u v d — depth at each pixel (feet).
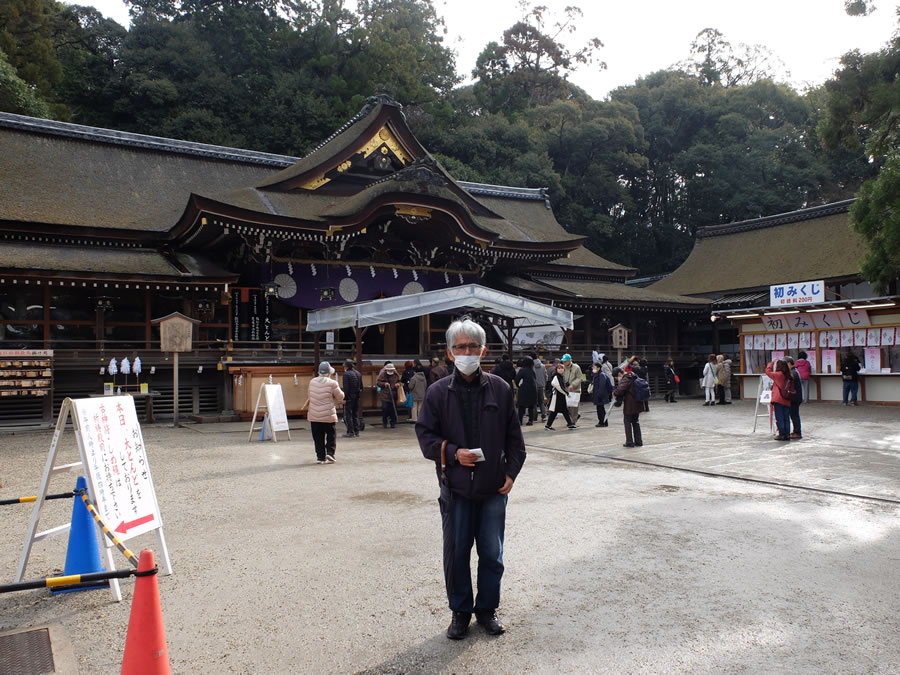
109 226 75.00
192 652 12.16
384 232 85.51
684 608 13.96
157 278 64.80
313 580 15.98
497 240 88.12
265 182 86.33
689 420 55.88
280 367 62.44
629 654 11.84
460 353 12.73
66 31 171.53
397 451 39.06
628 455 35.73
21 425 54.24
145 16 192.24
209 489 27.32
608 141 197.67
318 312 61.26
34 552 18.75
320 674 11.28
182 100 167.63
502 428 12.90
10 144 83.82
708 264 133.59
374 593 15.10
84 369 61.05
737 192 192.65
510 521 21.27
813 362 71.20
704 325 120.78
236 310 77.36
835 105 69.46
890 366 65.00
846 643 12.18
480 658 11.78
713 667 11.29
